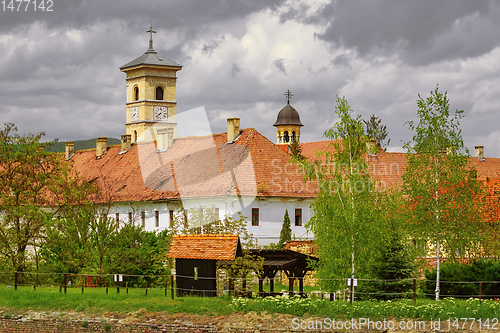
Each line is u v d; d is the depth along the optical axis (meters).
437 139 40.25
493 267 39.28
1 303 40.22
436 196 40.09
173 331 35.81
